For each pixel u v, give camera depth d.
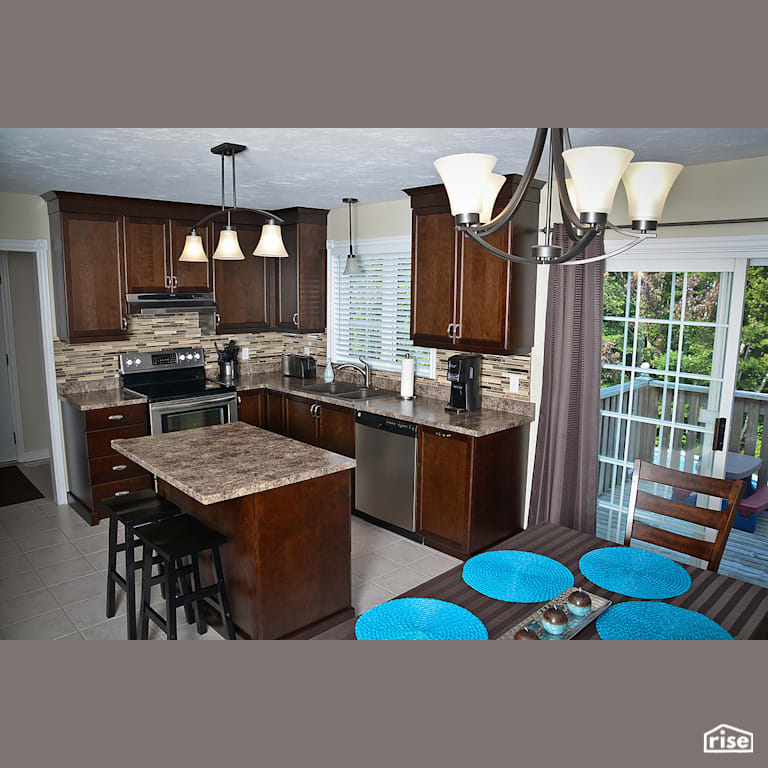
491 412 4.16
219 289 5.20
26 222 4.46
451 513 3.88
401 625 1.74
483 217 1.83
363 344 5.29
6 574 3.63
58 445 4.75
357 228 5.13
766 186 2.98
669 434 3.57
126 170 3.44
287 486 2.77
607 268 3.66
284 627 2.85
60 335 4.61
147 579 2.77
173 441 3.30
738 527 4.10
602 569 2.14
